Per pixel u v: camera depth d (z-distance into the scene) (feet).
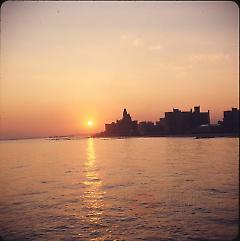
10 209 41.50
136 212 39.09
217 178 69.21
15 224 32.68
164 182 67.77
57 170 96.89
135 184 66.64
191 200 45.21
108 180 74.18
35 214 38.24
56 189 61.36
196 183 63.46
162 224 32.04
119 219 35.63
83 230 30.58
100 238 28.09
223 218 32.09
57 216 37.19
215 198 45.91
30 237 27.76
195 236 26.63
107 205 44.57
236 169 83.25
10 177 81.56
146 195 52.29
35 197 51.83
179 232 28.45
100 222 34.19
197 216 34.45
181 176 75.97
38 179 77.00
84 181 73.10
